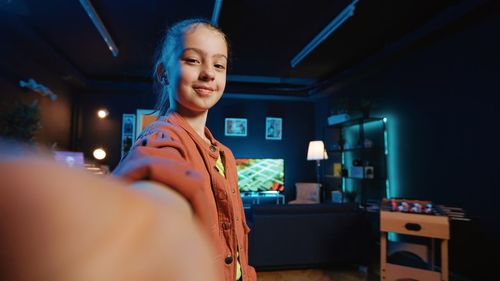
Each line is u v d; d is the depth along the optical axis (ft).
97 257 0.46
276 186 19.45
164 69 2.10
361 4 8.82
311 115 21.48
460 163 9.06
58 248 0.43
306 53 12.70
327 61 14.20
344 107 15.28
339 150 15.51
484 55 8.31
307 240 9.04
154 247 0.56
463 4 8.08
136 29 11.10
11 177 0.44
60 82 15.38
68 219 0.46
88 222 0.49
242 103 20.62
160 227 0.61
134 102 18.69
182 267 0.59
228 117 20.30
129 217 0.57
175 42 1.92
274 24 10.34
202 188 0.92
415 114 11.10
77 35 11.51
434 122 10.16
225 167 2.14
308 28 10.66
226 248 1.71
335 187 17.52
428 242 9.96
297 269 9.28
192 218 0.86
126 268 0.49
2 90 10.43
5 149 0.49
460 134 9.07
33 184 0.45
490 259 8.01
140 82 17.72
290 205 9.39
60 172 0.51
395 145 12.21
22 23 9.89
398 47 10.89
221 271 1.62
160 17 10.17
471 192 8.65
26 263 0.40
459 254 8.93
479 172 8.41
